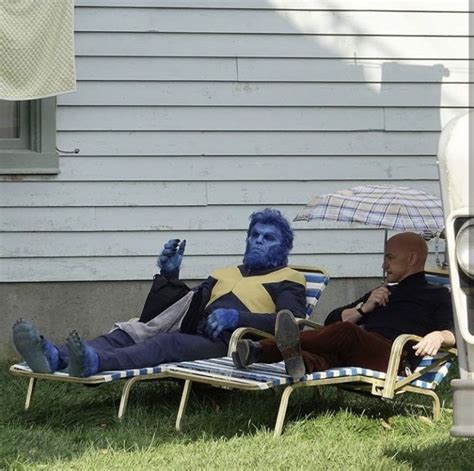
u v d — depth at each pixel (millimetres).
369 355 10430
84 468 8789
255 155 14492
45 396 11719
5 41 12930
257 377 10016
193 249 14422
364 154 14633
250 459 8977
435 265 14719
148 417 10672
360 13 14602
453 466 8781
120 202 14336
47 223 14227
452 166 6992
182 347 11000
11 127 14227
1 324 14227
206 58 14406
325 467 8758
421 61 14703
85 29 14219
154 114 14359
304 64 14531
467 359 7051
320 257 14602
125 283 14406
